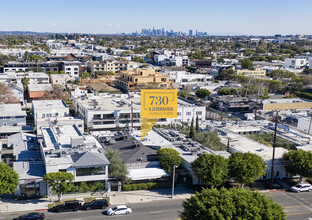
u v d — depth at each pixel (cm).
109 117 11006
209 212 4450
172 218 5766
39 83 18012
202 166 6650
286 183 7600
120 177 6806
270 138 9638
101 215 5809
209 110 15112
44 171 6625
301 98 15800
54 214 5766
